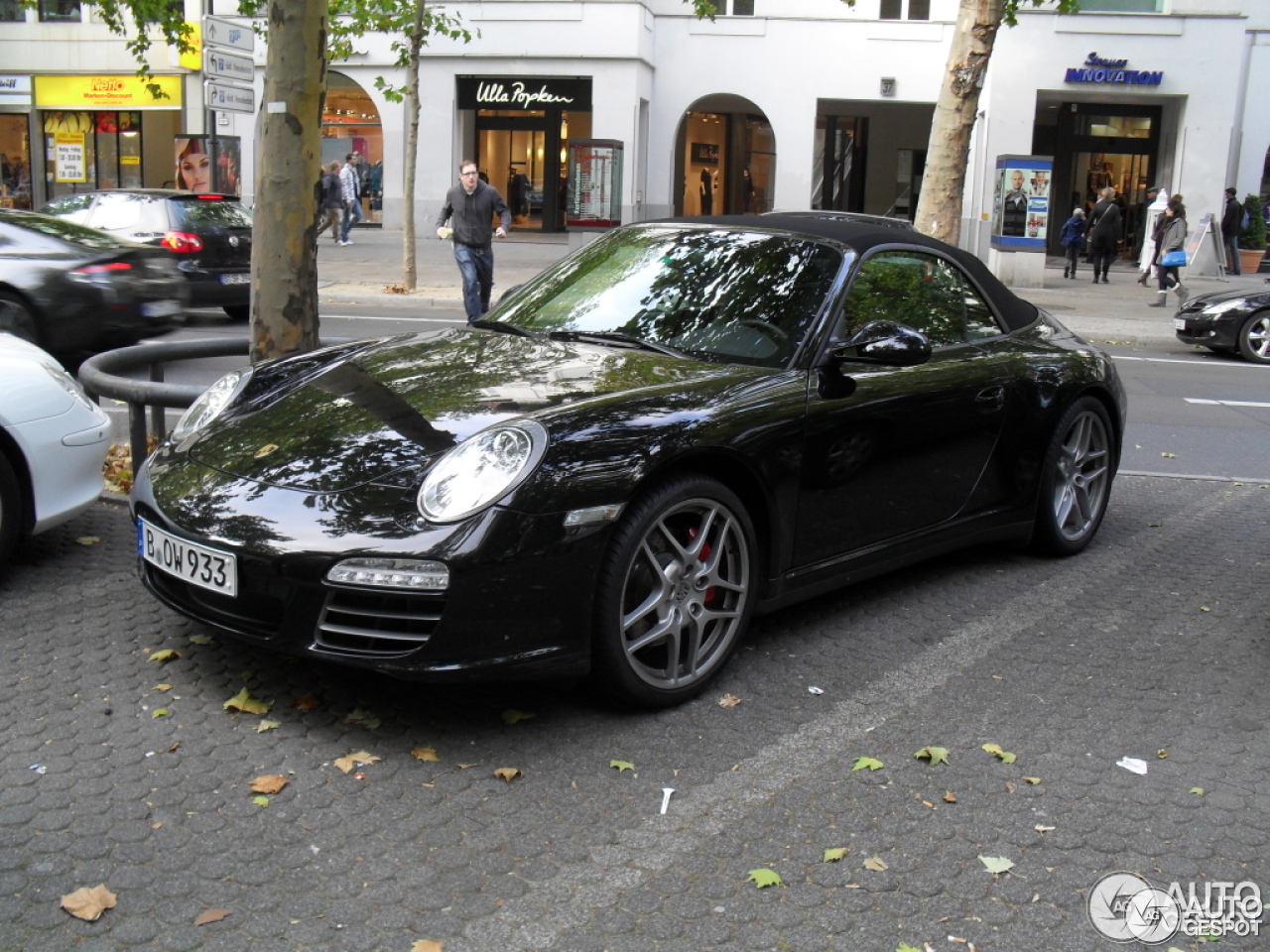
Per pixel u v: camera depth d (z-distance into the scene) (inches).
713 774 132.9
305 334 240.2
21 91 1258.6
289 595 132.5
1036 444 205.6
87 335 382.3
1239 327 562.3
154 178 1272.1
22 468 179.8
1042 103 1192.8
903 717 149.3
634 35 1104.8
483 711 145.9
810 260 179.6
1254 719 152.2
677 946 101.7
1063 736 145.5
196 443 154.7
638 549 140.6
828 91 1154.7
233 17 1163.3
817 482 163.0
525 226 1209.4
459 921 104.1
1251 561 222.8
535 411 143.4
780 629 178.9
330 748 134.6
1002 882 113.3
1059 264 1155.3
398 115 1155.3
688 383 154.0
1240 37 1085.8
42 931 100.0
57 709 141.4
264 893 106.9
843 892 110.6
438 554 127.4
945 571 210.4
